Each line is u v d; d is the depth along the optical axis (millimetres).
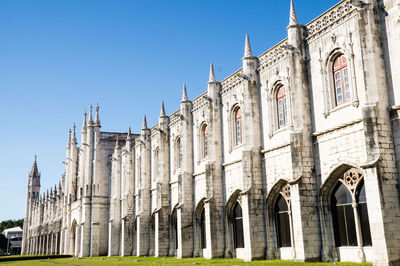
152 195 60125
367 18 26703
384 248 23641
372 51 26266
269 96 36656
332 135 29875
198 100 48625
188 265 34438
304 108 31891
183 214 47250
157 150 59781
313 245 29750
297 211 30234
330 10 30609
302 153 31016
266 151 36375
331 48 30484
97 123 82625
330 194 30422
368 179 24922
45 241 122750
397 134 25328
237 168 40719
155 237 55062
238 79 41156
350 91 28750
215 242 41156
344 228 29141
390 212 24203
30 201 155750
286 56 34688
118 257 62812
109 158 82125
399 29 25672
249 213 35531
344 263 27125
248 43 38844
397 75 25641
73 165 97562
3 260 77812
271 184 35562
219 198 42250
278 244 35156
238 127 41688
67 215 95375
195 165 48312
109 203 80188
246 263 32125
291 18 33312
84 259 65250
